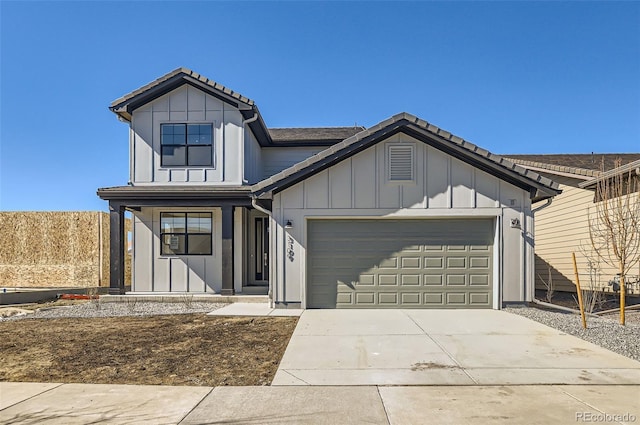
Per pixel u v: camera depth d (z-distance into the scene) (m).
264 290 13.55
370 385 5.12
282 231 10.58
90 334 8.00
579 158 16.16
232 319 9.35
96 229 18.19
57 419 4.16
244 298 12.25
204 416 4.23
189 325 8.80
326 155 10.23
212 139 13.64
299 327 8.37
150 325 8.85
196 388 5.05
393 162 10.53
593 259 11.99
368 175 10.54
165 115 13.69
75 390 4.99
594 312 10.23
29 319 9.78
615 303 11.68
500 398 4.68
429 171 10.50
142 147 13.65
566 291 14.10
